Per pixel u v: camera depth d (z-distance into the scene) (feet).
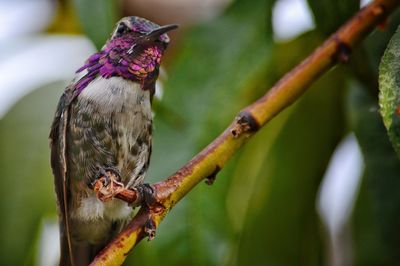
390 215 5.51
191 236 5.53
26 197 5.59
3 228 5.58
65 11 5.76
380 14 5.43
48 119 5.61
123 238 5.32
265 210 5.60
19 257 5.58
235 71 5.54
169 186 5.34
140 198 5.34
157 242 5.53
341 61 5.41
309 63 5.41
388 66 5.31
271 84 5.60
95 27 5.49
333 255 5.69
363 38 5.43
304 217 5.61
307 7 5.51
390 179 5.51
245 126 5.37
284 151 5.62
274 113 5.38
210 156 5.36
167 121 5.54
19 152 5.60
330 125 5.62
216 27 5.55
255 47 5.55
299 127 5.62
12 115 5.61
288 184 5.61
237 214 5.60
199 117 5.53
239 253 5.59
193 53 5.55
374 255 5.62
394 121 5.30
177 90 5.54
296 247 5.60
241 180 5.61
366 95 5.53
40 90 5.63
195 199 5.53
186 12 5.71
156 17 5.72
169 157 5.53
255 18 5.55
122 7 5.73
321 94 5.63
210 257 5.53
